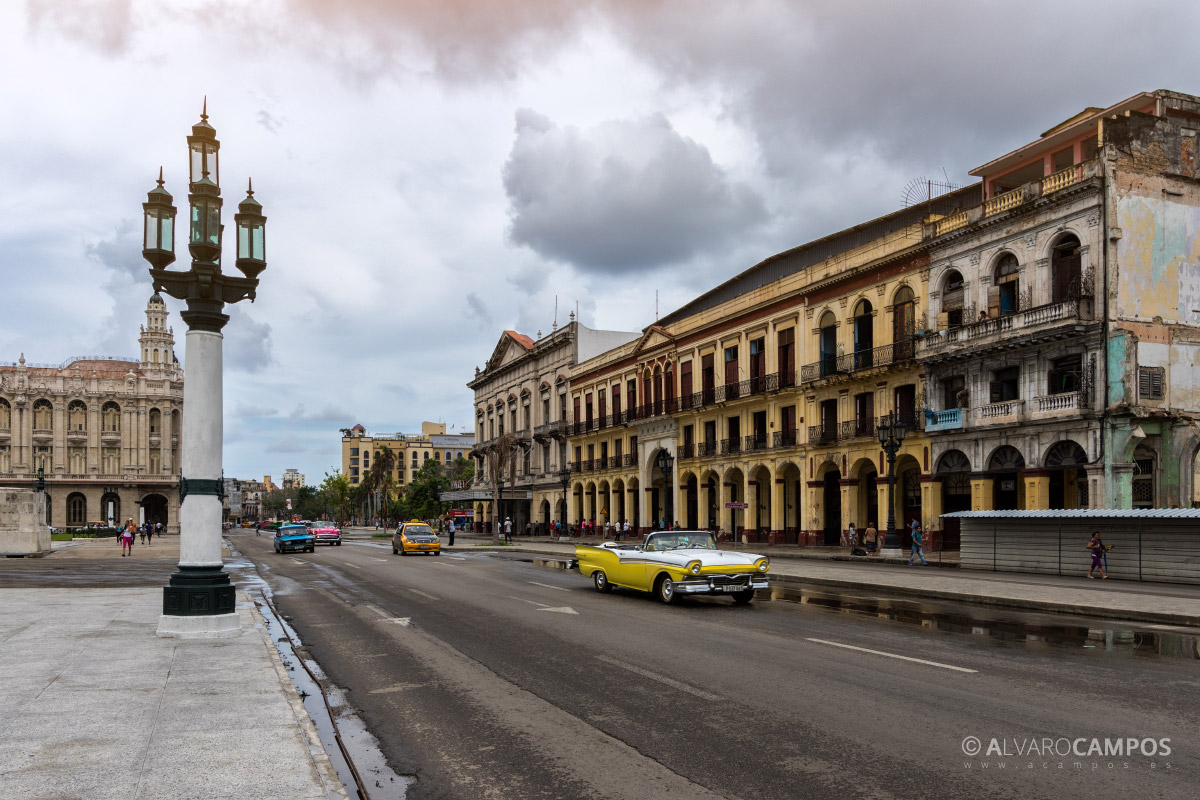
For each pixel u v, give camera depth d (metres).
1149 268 26.47
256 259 11.93
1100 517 21.12
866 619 13.65
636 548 17.91
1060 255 27.97
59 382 95.06
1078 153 28.78
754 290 43.50
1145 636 11.70
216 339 11.87
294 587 21.05
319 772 5.38
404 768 6.12
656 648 10.73
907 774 5.64
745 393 43.50
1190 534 19.22
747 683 8.52
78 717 6.77
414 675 9.44
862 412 36.59
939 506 32.38
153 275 11.46
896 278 34.41
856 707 7.43
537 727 7.09
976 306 30.64
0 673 8.62
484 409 85.00
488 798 5.45
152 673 8.62
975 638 11.47
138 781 5.17
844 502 36.88
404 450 170.12
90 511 95.00
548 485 68.75
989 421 29.44
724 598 17.27
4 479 92.25
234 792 4.99
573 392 65.50
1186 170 27.48
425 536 38.78
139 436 97.69
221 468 11.85
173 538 75.94
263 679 8.32
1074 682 8.38
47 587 19.94
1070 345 26.83
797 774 5.70
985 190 32.72
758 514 43.41
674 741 6.55
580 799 5.37
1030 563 23.19
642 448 54.50
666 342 51.41
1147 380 25.77
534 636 11.97
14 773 5.31
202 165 11.80
